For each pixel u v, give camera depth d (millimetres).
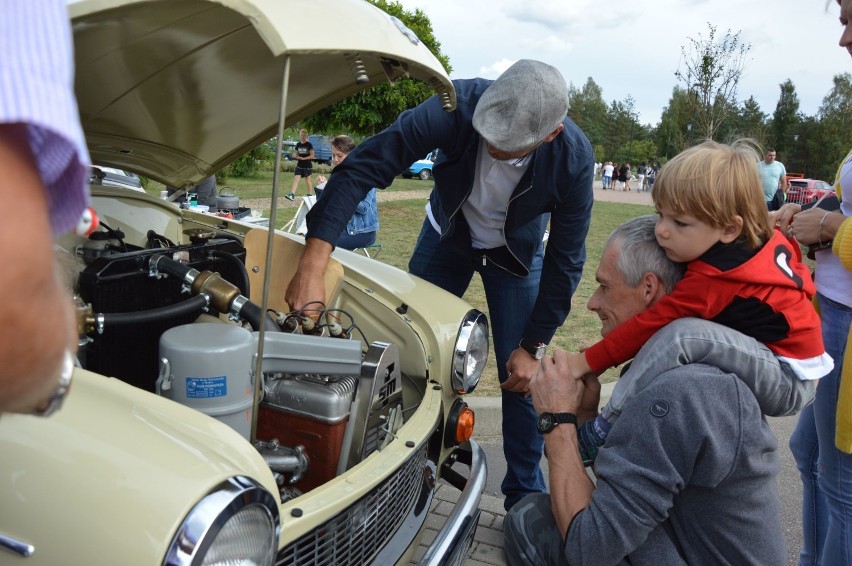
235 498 1187
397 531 1957
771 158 11070
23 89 478
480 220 2840
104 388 1432
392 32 1881
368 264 2736
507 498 2965
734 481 1583
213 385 1638
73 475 1181
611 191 33219
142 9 1548
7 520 1165
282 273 2508
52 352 557
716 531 1629
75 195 557
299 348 1810
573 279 2719
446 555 1952
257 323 1964
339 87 2324
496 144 2334
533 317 2750
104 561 1106
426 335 2301
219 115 2373
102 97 2156
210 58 1979
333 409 1844
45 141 515
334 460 1875
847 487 2080
